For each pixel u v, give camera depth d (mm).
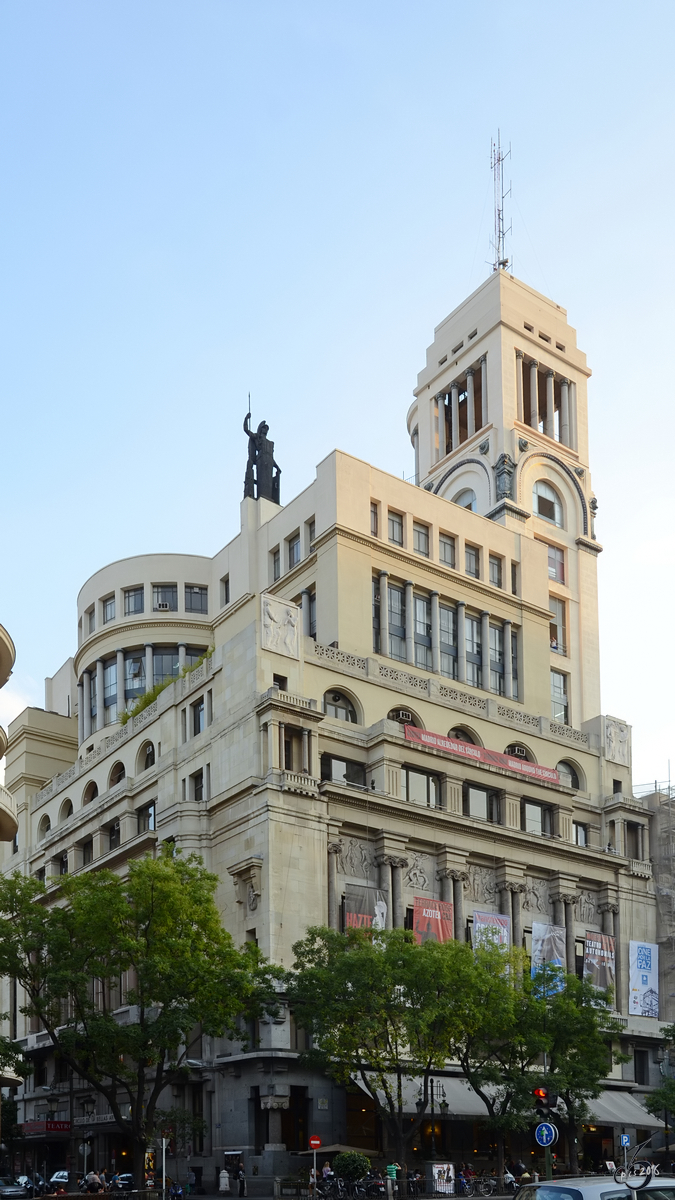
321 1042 70875
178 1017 62844
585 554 129875
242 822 85250
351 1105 80312
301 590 106062
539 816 102375
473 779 96688
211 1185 78188
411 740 93500
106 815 101938
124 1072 65125
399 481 109562
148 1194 56812
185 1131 74250
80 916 64875
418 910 88688
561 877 99250
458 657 108625
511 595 114562
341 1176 70438
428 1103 79125
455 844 92812
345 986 70438
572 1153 79812
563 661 123812
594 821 107938
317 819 85250
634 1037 99375
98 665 127250
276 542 113125
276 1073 76875
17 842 125125
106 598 130000
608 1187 27875
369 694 95750
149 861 67750
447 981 70375
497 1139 79062
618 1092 96250
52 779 122750
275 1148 75688
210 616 122812
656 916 106938
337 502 103625
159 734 98812
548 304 137875
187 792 92438
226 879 85750
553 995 80500
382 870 88250
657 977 104625
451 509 113188
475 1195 73062
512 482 124688
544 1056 79000
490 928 83750
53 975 63625
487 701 104438
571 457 133750
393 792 90688
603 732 112375
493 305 132375
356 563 103000
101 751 109500
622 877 105125
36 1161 97062
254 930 82000
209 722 92875
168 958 64688
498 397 128625
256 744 85625
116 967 69000
